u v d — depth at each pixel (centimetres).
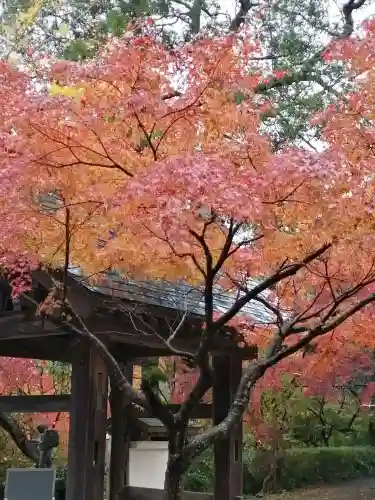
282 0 1054
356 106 418
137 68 343
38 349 658
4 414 722
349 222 366
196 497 707
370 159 405
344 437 1669
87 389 543
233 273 450
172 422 391
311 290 487
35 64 416
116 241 380
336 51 423
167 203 312
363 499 1292
